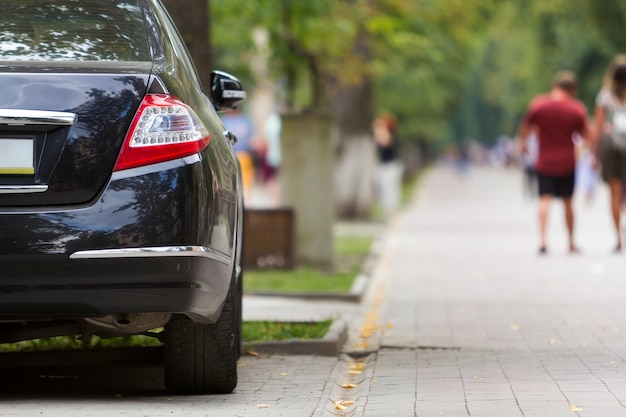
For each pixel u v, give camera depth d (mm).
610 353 13047
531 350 13477
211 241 9594
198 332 10383
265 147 67875
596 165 27688
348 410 10141
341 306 19000
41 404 10055
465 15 41312
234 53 28891
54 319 9594
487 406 9914
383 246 32594
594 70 65500
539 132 27812
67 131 9352
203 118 9969
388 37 33312
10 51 9656
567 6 55281
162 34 10195
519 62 81062
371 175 45094
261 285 21906
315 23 27969
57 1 10195
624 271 23328
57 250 9180
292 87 29906
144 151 9391
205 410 9836
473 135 198750
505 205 58062
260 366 12883
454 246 31781
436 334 15070
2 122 9297
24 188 9258
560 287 20625
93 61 9672
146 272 9289
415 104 64688
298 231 26422
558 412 9523
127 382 11664
